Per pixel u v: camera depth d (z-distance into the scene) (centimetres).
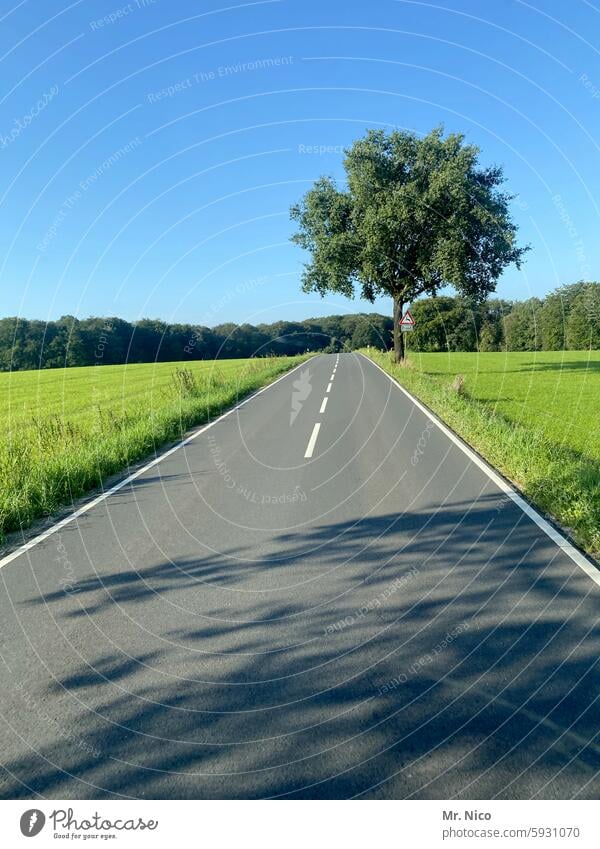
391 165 2730
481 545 538
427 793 252
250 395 2205
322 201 2975
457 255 2625
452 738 281
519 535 560
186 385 1998
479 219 2583
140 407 1709
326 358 5025
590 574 462
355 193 2789
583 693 312
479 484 762
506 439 981
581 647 356
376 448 1047
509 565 488
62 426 1159
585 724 288
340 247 2891
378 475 838
